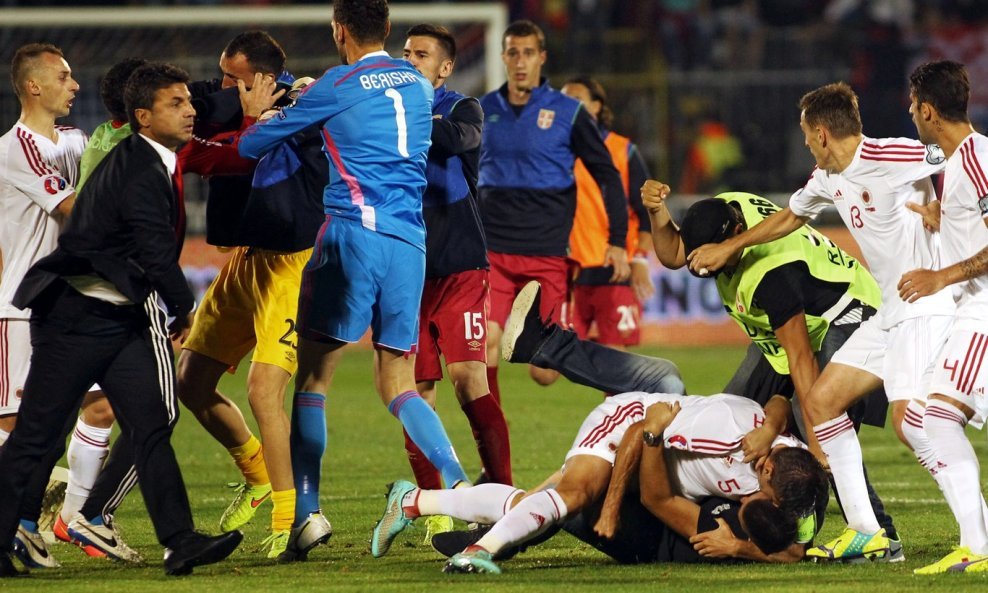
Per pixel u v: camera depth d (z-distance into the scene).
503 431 23.91
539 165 32.62
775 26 78.75
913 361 19.44
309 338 20.05
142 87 18.12
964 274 18.05
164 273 17.91
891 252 19.47
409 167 20.28
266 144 19.84
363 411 41.88
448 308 23.95
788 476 17.91
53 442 18.44
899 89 73.44
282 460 20.98
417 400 20.59
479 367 23.97
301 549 19.83
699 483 18.62
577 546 21.27
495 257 32.81
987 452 33.69
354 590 16.94
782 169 68.50
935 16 79.12
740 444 18.16
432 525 22.42
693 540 18.53
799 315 19.81
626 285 36.31
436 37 24.62
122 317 18.27
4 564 18.34
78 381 18.17
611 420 18.67
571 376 21.97
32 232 21.06
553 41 75.62
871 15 79.25
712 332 62.41
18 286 19.69
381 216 19.91
